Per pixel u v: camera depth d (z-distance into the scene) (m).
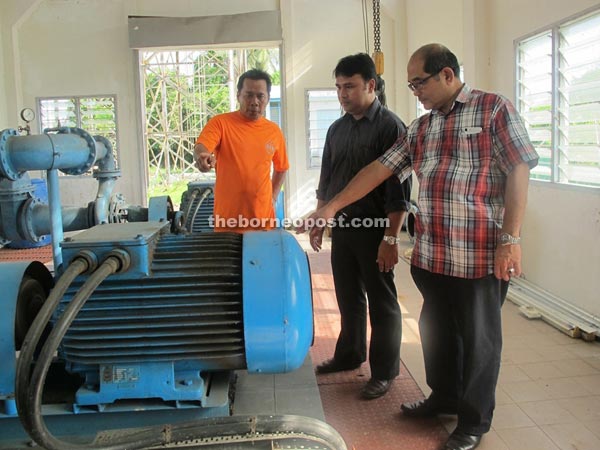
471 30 4.42
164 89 9.91
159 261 1.40
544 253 3.74
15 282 1.45
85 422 1.45
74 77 7.32
